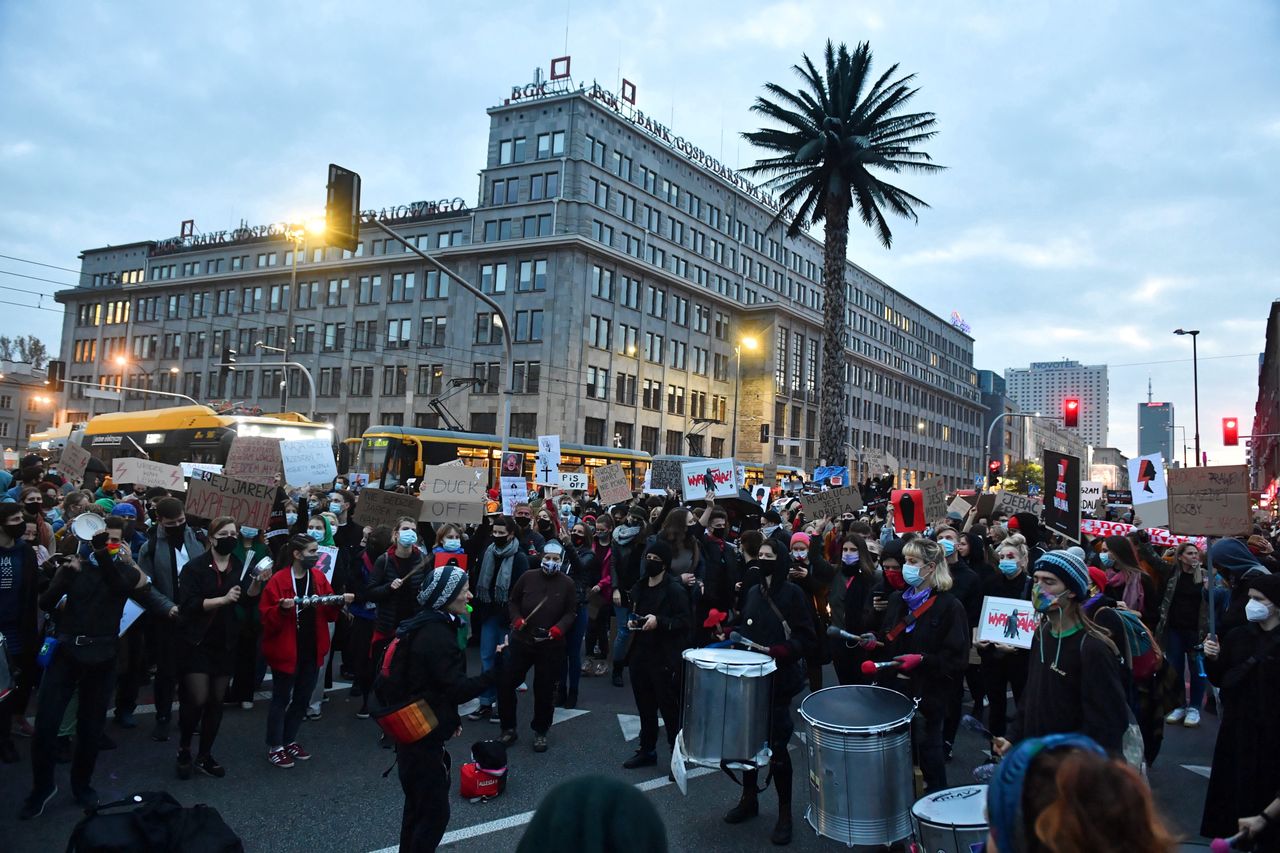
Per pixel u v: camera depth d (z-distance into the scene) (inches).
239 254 2785.4
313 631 277.1
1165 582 347.3
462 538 414.6
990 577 318.7
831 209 1140.5
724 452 2817.4
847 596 306.2
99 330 3068.4
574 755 284.5
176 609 246.1
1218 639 196.7
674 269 2628.0
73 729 258.8
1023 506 510.0
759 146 1192.2
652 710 271.7
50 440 1456.7
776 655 225.1
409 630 185.9
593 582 428.5
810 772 192.9
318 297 2578.7
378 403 2434.8
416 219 2458.2
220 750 280.4
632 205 2475.4
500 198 2367.1
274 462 478.0
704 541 322.7
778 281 3193.9
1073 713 165.8
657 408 2516.0
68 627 222.5
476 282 2335.1
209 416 1090.7
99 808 163.2
